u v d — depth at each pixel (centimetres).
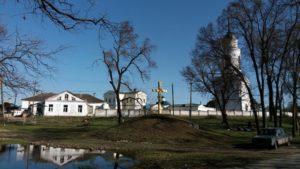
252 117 8031
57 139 3700
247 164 1786
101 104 10875
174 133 3803
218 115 8331
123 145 3181
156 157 2130
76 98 9594
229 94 5850
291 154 2475
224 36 4328
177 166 1722
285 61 4391
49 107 9331
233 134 4541
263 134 3198
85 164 1953
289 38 3994
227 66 4500
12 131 4775
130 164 1930
